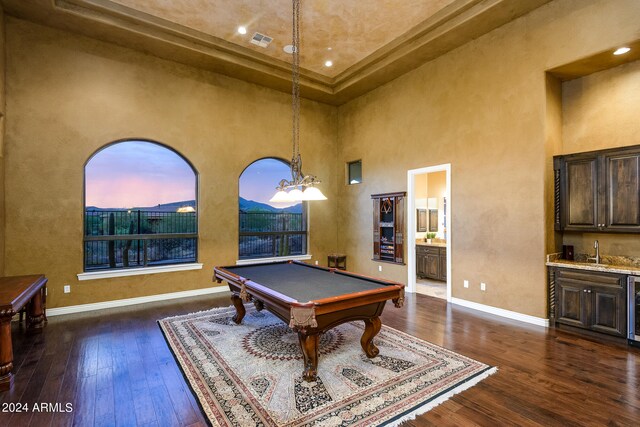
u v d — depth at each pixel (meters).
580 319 3.81
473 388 2.60
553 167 4.23
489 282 4.67
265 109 6.54
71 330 3.95
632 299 3.42
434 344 3.50
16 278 3.81
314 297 2.79
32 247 4.46
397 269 6.19
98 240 5.02
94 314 4.59
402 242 6.07
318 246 7.31
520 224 4.32
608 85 4.02
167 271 5.44
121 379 2.77
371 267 6.74
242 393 2.52
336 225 7.61
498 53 4.55
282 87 6.59
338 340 3.60
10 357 2.65
